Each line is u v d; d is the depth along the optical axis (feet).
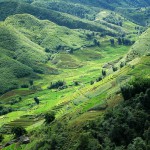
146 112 433.89
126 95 489.26
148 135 391.65
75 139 473.67
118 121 428.56
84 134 432.25
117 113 444.55
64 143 488.44
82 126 497.87
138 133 411.34
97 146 409.69
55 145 493.77
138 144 372.38
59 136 503.61
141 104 445.78
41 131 653.30
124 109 442.09
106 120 453.17
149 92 441.68
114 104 556.10
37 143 549.95
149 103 440.86
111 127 428.15
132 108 447.42
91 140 421.18
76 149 425.28
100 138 431.43
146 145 373.40
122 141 408.46
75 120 561.43
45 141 530.27
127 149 383.45
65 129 535.19
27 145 633.20
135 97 471.62
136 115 427.33
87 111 601.21
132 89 484.74
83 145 421.59
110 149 401.29
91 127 466.29
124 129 416.26
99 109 582.76
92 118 535.19
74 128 515.09
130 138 407.85
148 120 420.77
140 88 481.46
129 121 423.23
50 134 545.85
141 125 417.90
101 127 451.94
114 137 417.08
